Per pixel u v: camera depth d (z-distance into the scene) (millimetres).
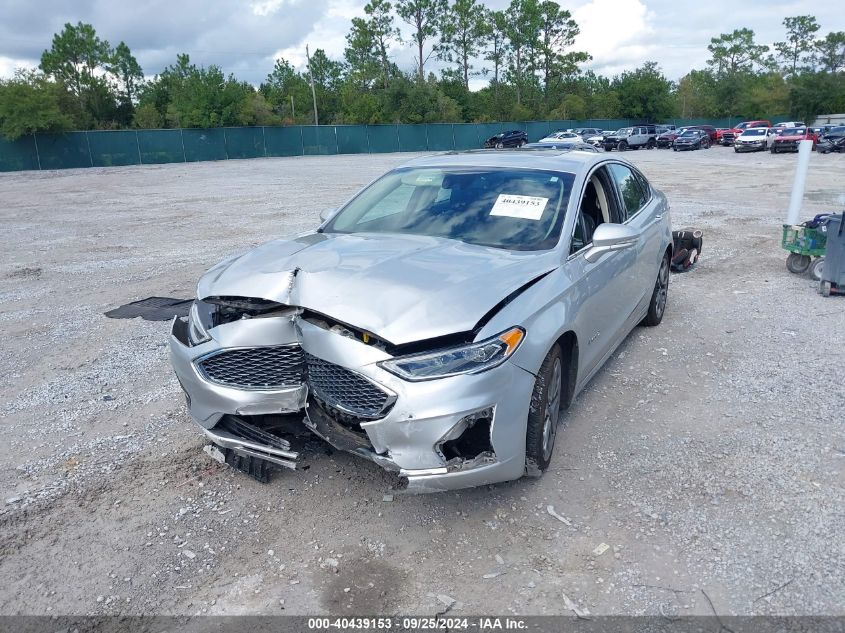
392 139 54781
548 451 3553
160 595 2811
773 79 75438
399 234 4152
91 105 73062
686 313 6500
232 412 3305
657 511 3279
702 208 13883
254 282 3359
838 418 4184
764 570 2846
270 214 15055
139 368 5383
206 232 12602
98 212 16578
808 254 7531
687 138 44875
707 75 97500
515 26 80812
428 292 3088
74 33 73000
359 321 2934
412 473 2959
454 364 2910
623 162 5543
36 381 5172
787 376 4867
